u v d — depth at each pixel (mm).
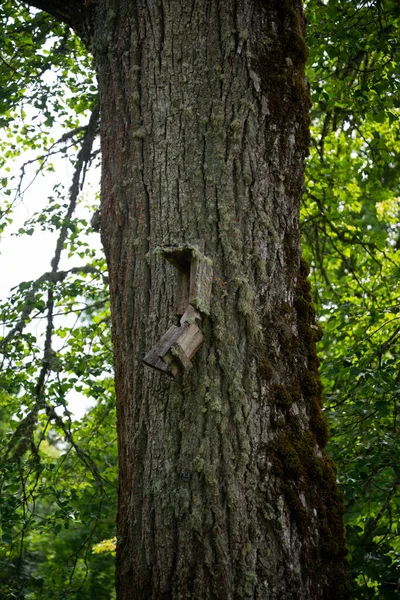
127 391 3404
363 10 5570
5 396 6062
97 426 6242
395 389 4660
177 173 3416
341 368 5227
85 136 5719
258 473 3102
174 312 3156
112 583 9289
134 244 3463
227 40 3492
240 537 3021
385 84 5559
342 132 7492
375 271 7594
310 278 7520
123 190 3557
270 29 3578
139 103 3574
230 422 3131
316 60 5867
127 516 3258
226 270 3270
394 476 5004
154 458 3197
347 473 4418
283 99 3529
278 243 3398
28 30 6047
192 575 3002
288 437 3203
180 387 3189
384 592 3934
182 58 3521
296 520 3104
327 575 3143
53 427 6137
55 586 5988
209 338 3191
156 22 3598
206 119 3432
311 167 6715
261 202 3389
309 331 3441
